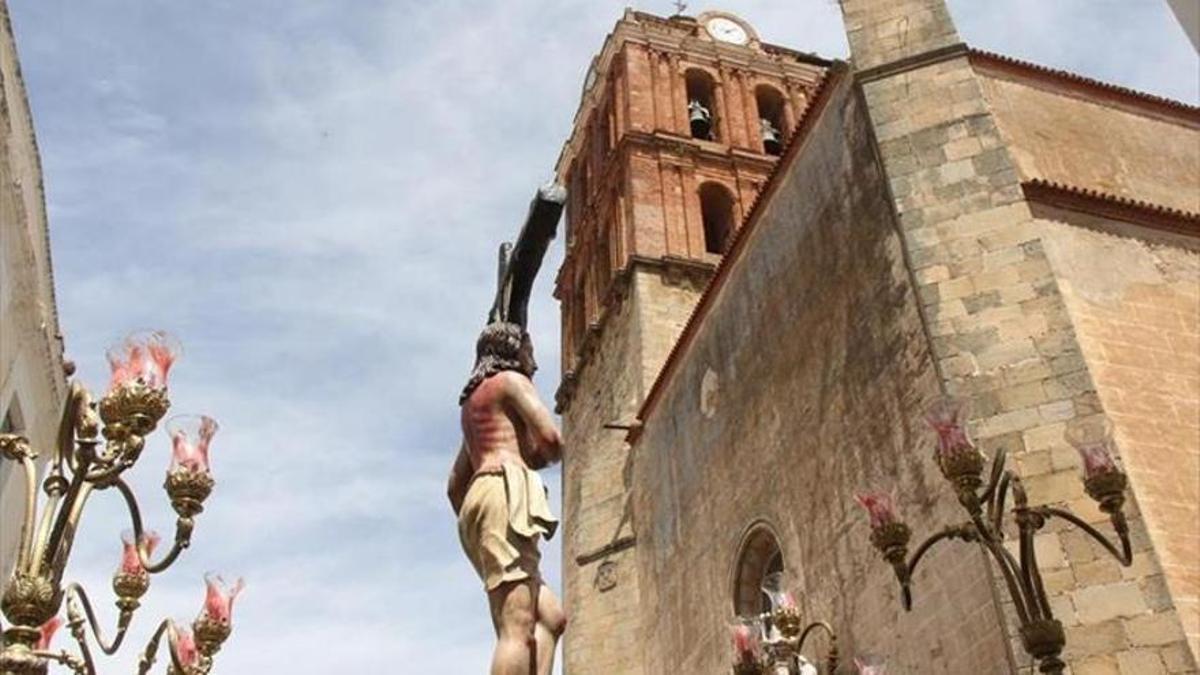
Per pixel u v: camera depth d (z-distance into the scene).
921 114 17.00
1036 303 14.30
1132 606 11.59
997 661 12.52
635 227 34.28
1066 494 12.48
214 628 8.97
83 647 8.20
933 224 15.61
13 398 17.30
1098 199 15.92
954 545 13.73
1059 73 18.58
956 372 14.05
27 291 16.48
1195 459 13.30
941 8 18.38
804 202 20.05
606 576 28.02
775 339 20.69
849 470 16.97
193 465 7.73
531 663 5.89
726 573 21.36
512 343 7.14
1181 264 15.77
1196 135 19.22
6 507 17.27
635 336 31.33
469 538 6.39
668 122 38.59
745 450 21.39
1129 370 14.05
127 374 7.31
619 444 30.30
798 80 43.47
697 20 46.31
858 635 16.09
